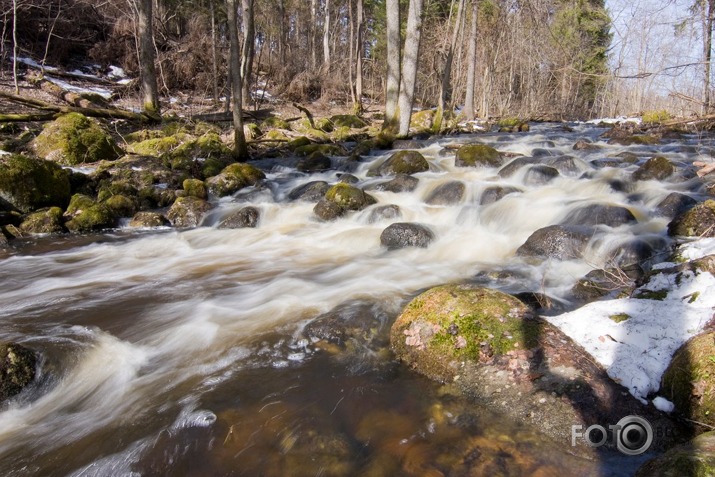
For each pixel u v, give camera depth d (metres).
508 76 33.22
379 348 4.07
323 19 40.59
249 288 5.67
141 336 4.42
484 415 3.14
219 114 21.17
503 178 10.30
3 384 3.41
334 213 8.81
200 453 2.91
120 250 7.43
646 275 4.61
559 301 4.93
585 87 33.12
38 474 2.79
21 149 11.61
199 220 9.05
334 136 18.17
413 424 3.12
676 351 3.25
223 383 3.65
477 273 5.98
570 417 2.94
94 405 3.43
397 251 7.10
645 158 11.02
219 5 23.83
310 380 3.66
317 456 2.86
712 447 2.36
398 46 16.97
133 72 24.41
